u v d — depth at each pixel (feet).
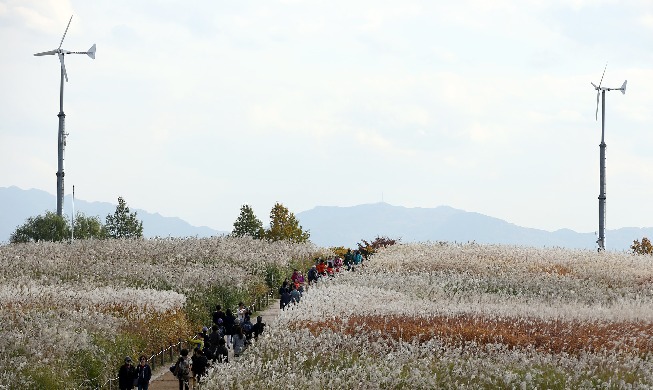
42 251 395.34
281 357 207.21
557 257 398.42
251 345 226.99
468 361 206.49
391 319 258.16
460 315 269.85
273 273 388.98
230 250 417.28
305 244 487.20
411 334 237.86
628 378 204.23
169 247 419.95
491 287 342.23
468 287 341.21
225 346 249.75
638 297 319.88
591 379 199.41
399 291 330.54
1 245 425.28
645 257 419.33
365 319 256.11
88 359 207.92
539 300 316.60
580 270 370.53
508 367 208.23
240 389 185.78
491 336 235.20
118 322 239.71
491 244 460.55
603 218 485.15
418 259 395.34
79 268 354.54
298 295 305.73
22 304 259.19
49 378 190.29
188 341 266.98
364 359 212.23
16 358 194.70
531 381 195.00
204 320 289.33
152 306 265.95
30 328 217.77
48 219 531.50
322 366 205.46
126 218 576.61
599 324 256.32
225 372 192.54
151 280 331.77
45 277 325.21
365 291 315.58
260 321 255.29
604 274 365.20
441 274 361.71
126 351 224.94
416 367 203.72
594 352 221.66
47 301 264.31
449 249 427.33
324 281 352.28
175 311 268.62
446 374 199.52
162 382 224.74
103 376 210.18
